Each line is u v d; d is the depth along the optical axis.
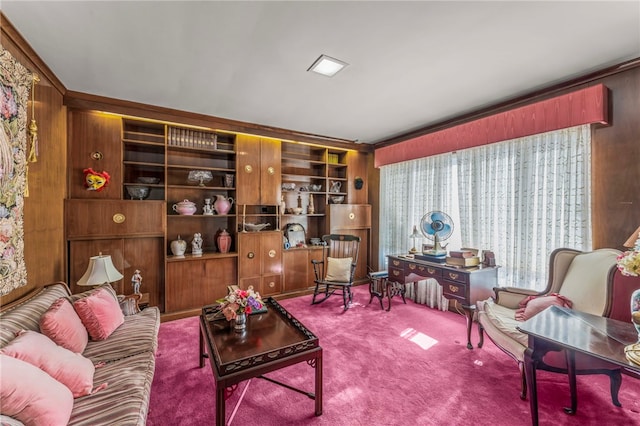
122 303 2.43
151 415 1.74
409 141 4.04
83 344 1.75
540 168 2.79
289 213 4.40
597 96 2.27
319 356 1.75
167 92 2.76
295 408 1.81
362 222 4.82
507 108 2.93
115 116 3.08
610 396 1.89
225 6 1.58
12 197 1.73
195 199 3.84
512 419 1.70
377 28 1.78
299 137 4.25
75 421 1.21
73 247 2.86
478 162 3.31
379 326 3.07
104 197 3.02
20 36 1.83
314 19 1.70
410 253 3.70
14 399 1.06
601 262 2.06
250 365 1.58
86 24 1.73
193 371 2.21
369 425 1.66
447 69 2.30
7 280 1.67
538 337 1.50
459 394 1.94
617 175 2.26
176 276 3.33
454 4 1.57
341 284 3.63
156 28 1.77
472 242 3.37
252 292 2.10
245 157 3.86
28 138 2.00
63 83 2.57
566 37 1.87
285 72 2.35
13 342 1.30
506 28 1.78
